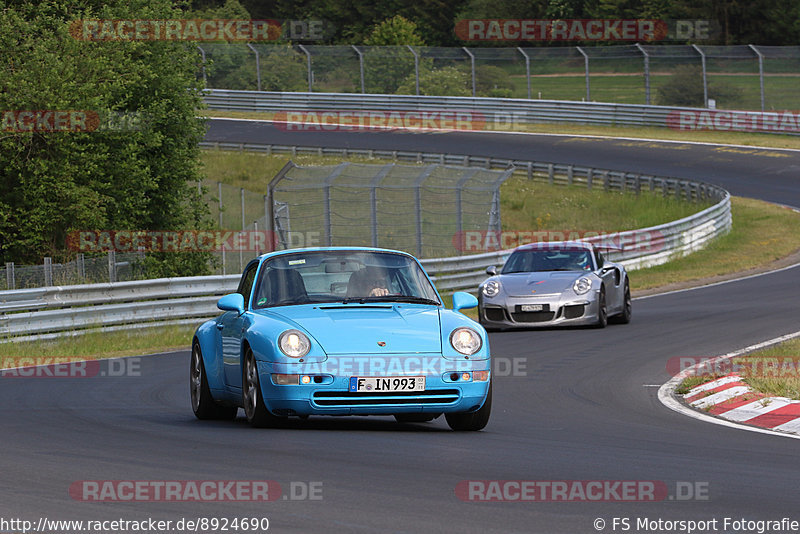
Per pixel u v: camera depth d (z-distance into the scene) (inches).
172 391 1750.7
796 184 6195.9
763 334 2269.9
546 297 2549.2
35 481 903.1
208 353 1370.6
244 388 1249.4
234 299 1295.5
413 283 1346.0
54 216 3595.0
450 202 5310.0
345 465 976.3
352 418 1396.4
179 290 2952.8
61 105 3516.2
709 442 1153.4
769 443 1147.3
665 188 6003.9
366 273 1338.6
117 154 3868.1
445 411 1200.8
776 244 4670.3
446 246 4825.3
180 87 4215.1
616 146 7519.7
